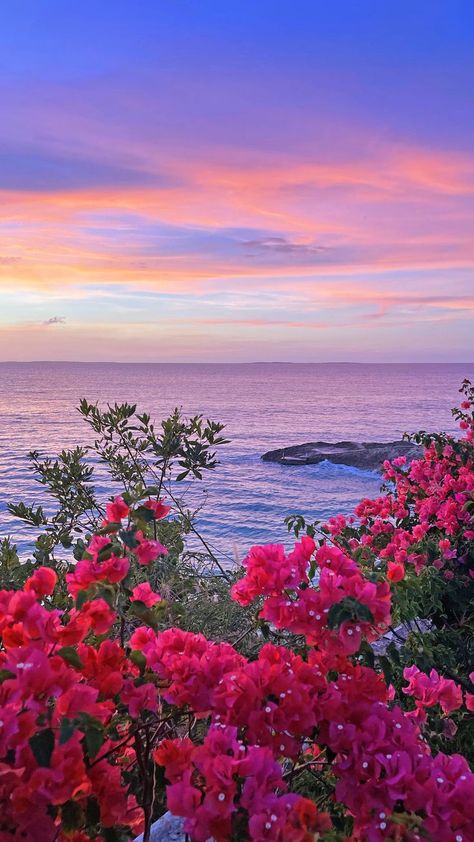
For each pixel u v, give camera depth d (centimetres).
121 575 216
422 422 11588
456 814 161
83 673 199
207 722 271
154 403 17088
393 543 573
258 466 5803
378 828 164
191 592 424
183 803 158
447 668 362
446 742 320
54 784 157
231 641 374
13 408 15200
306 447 6247
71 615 216
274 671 189
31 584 208
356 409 15200
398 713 197
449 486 668
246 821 159
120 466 516
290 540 3011
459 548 573
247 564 228
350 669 216
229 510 3766
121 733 219
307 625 211
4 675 170
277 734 181
